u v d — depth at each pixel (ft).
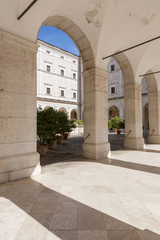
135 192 11.07
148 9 19.75
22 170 13.96
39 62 86.12
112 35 21.65
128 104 31.76
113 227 7.20
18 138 14.21
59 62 96.32
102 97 23.30
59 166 18.06
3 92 13.43
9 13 13.39
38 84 85.15
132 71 30.53
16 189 11.58
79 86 108.58
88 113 23.07
